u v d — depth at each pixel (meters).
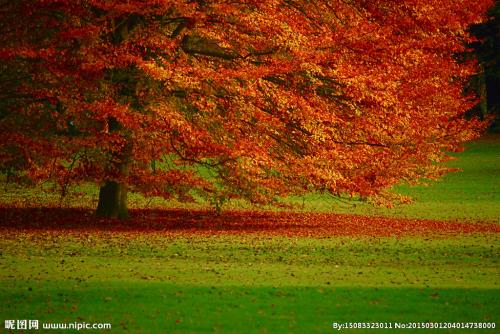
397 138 86.19
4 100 80.81
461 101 102.75
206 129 80.88
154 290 44.62
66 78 76.50
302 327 36.75
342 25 82.88
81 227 79.38
